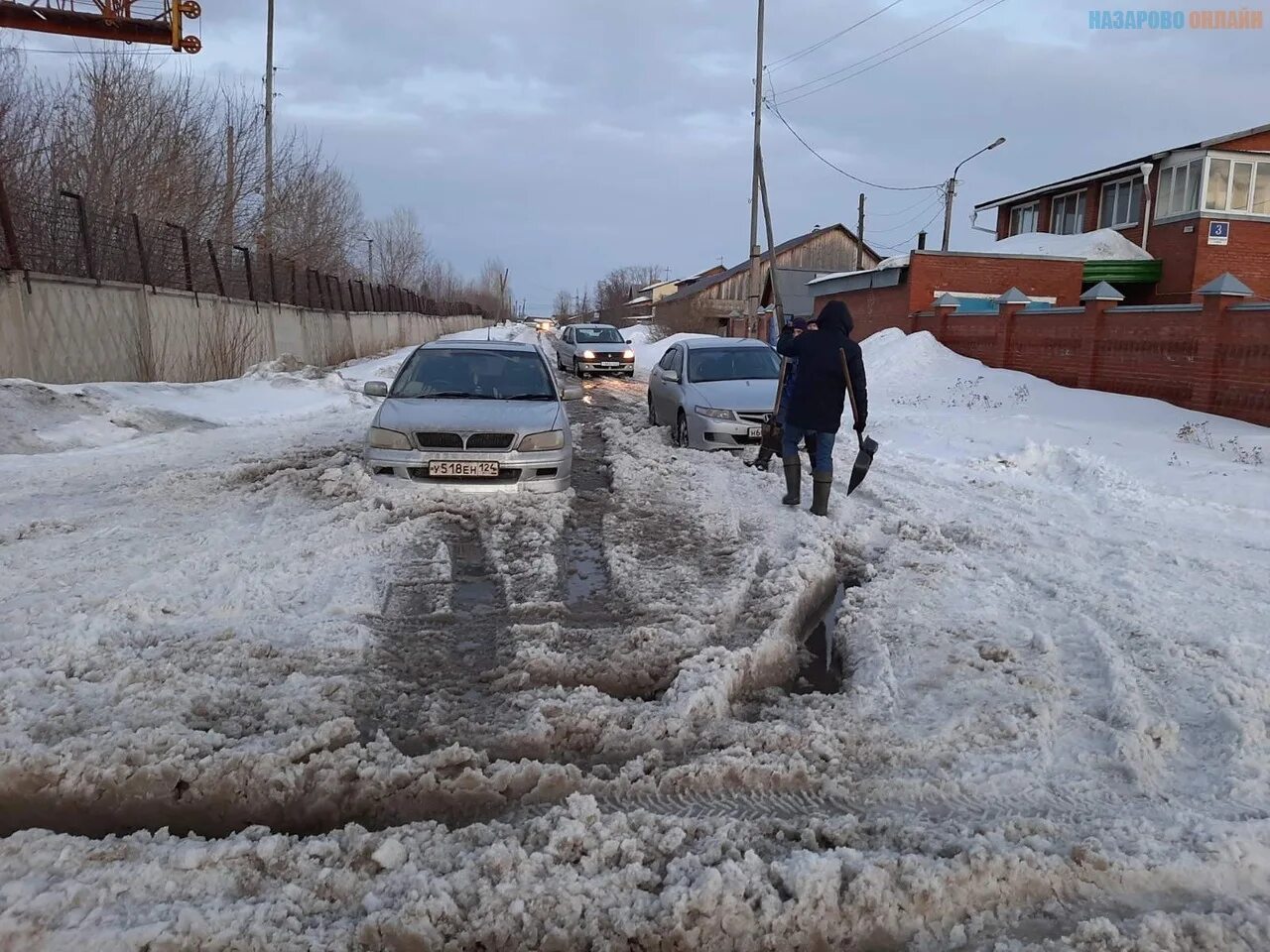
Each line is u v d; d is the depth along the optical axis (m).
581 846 2.75
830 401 7.50
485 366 9.05
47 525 6.53
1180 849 2.80
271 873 2.61
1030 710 3.80
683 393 11.31
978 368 18.88
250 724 3.53
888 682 4.10
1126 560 6.16
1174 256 24.30
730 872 2.59
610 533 6.83
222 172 25.36
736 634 4.77
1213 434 11.27
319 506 7.41
